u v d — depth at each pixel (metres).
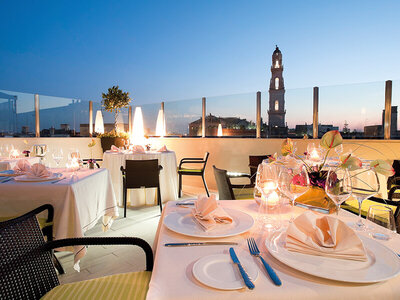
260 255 0.80
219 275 0.68
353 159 1.14
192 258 0.80
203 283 0.65
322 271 0.68
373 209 1.13
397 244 0.92
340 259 0.75
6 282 0.91
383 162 1.16
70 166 2.66
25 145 6.09
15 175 2.43
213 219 1.03
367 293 0.63
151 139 6.98
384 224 1.09
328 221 0.84
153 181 4.06
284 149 1.62
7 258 0.94
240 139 5.61
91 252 2.70
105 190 2.98
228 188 2.42
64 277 2.22
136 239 1.18
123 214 4.05
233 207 1.41
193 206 1.35
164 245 0.89
